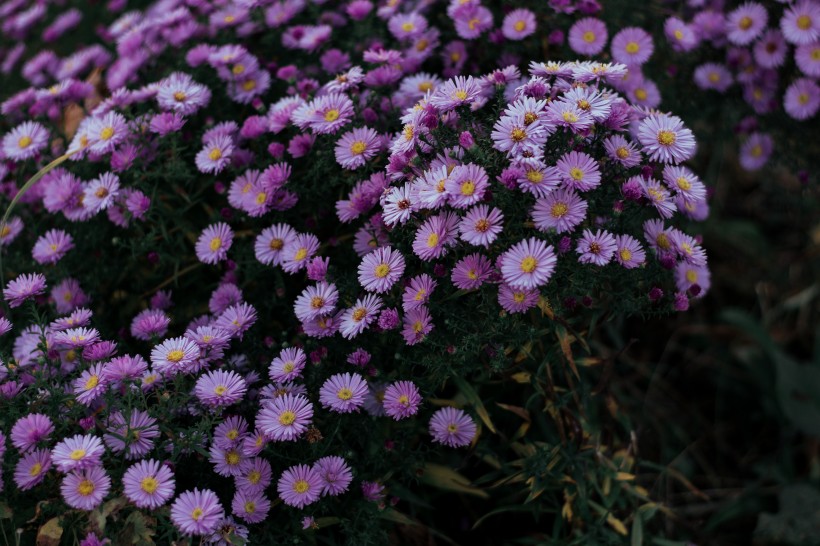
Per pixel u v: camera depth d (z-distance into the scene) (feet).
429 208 3.39
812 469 4.11
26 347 3.69
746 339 4.40
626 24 4.17
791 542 3.93
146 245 3.79
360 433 3.59
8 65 4.70
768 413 4.24
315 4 4.22
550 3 3.96
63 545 3.37
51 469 3.41
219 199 3.97
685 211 3.76
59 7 4.93
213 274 3.95
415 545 3.71
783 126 4.27
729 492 4.12
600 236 3.42
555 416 3.68
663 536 3.97
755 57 4.18
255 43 4.26
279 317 3.85
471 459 3.81
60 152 4.11
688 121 4.25
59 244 3.84
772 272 4.54
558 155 3.46
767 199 4.70
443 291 3.53
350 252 3.79
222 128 3.84
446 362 3.51
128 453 3.35
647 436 4.15
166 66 4.25
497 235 3.44
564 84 3.56
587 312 3.69
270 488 3.51
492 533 3.84
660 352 4.39
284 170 3.71
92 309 3.89
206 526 3.27
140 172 3.80
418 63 4.00
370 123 3.76
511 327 3.51
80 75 4.41
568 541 3.74
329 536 3.58
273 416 3.42
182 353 3.45
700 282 3.74
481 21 3.96
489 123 3.58
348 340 3.62
